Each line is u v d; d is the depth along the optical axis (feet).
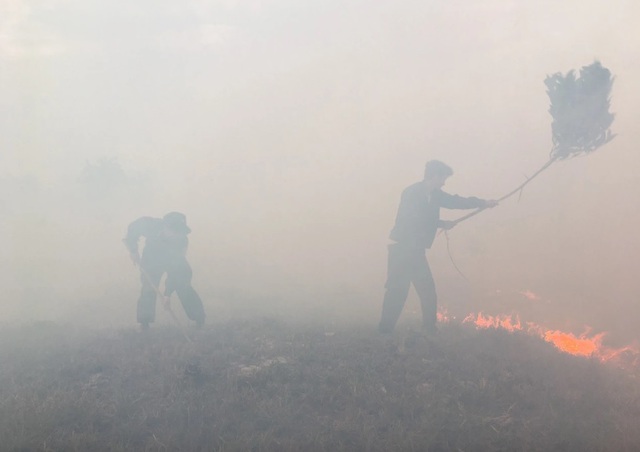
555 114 22.31
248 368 17.66
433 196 23.04
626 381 18.53
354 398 15.28
